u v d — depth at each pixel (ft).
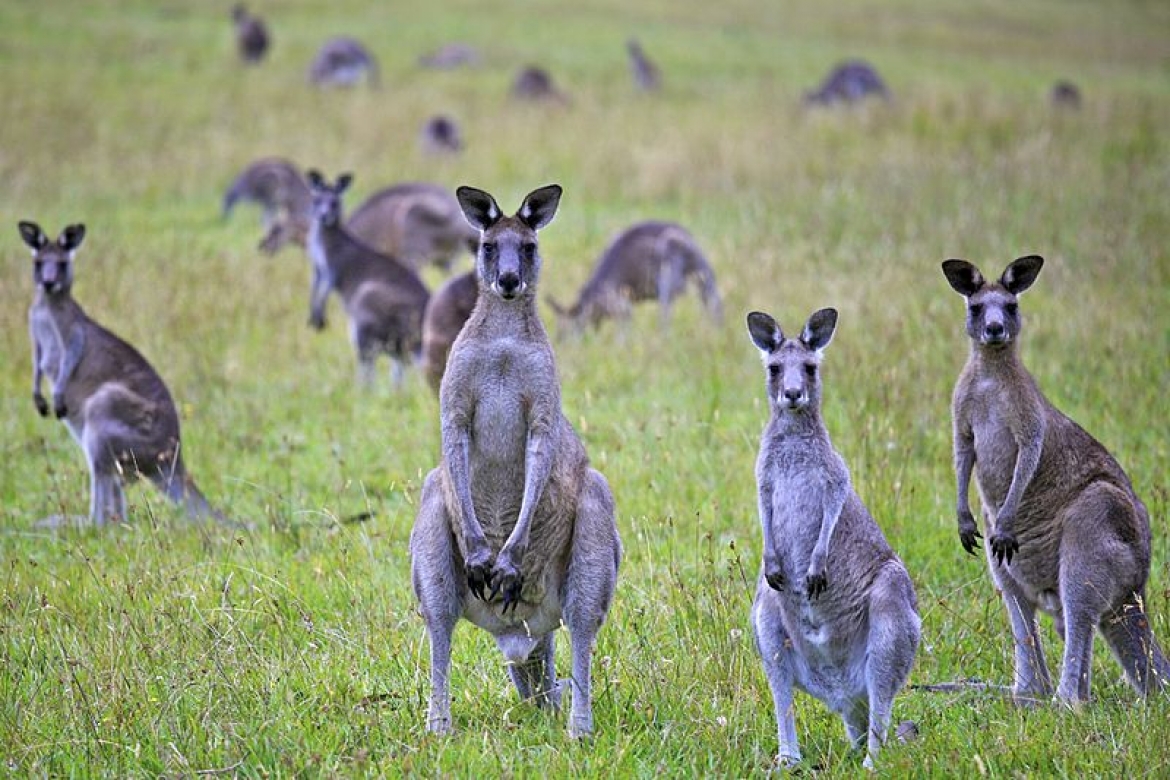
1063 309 96.22
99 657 49.03
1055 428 51.08
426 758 41.91
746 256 116.06
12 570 58.95
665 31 304.09
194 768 42.19
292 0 306.14
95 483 72.54
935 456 70.74
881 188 140.46
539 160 166.40
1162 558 59.57
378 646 51.24
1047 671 48.88
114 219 143.84
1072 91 205.16
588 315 102.42
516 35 286.05
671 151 163.32
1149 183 136.46
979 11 370.73
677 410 81.46
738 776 42.01
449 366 45.96
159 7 284.82
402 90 219.20
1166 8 401.29
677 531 64.18
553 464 45.50
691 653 49.57
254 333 101.24
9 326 98.58
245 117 191.52
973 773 41.01
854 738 45.01
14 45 230.27
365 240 134.10
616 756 42.42
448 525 45.62
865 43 308.19
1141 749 41.91
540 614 46.42
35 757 43.01
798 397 45.03
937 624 54.44
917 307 94.32
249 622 53.57
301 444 81.15
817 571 43.80
